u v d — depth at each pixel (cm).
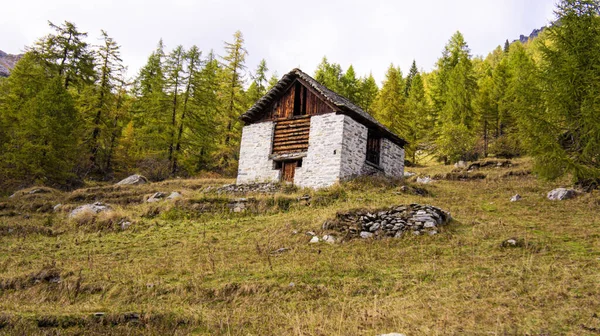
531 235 1342
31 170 3123
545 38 2158
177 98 4119
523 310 771
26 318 838
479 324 731
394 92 4712
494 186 2486
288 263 1241
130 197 2692
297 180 2434
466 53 5922
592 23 2033
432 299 884
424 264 1146
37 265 1355
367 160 2636
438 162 4809
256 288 1036
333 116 2416
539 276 949
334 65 6309
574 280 900
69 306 965
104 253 1500
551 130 1978
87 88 3938
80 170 3856
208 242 1567
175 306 954
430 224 1456
